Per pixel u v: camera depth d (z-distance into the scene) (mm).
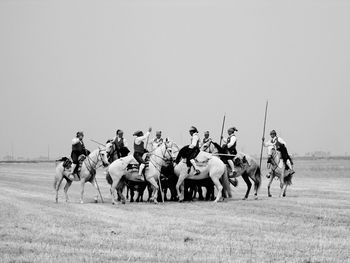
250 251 12555
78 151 23469
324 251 12570
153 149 23906
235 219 17516
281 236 14453
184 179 23391
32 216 18609
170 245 13250
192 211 19672
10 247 13094
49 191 31359
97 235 14672
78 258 11852
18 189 33031
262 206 21109
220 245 13258
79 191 31391
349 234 14734
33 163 112812
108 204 22641
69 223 16875
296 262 11484
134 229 15641
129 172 22719
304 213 18875
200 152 23172
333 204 21781
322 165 81312
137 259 11773
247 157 24141
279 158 24875
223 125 25750
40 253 12422
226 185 23672
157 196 23688
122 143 24562
